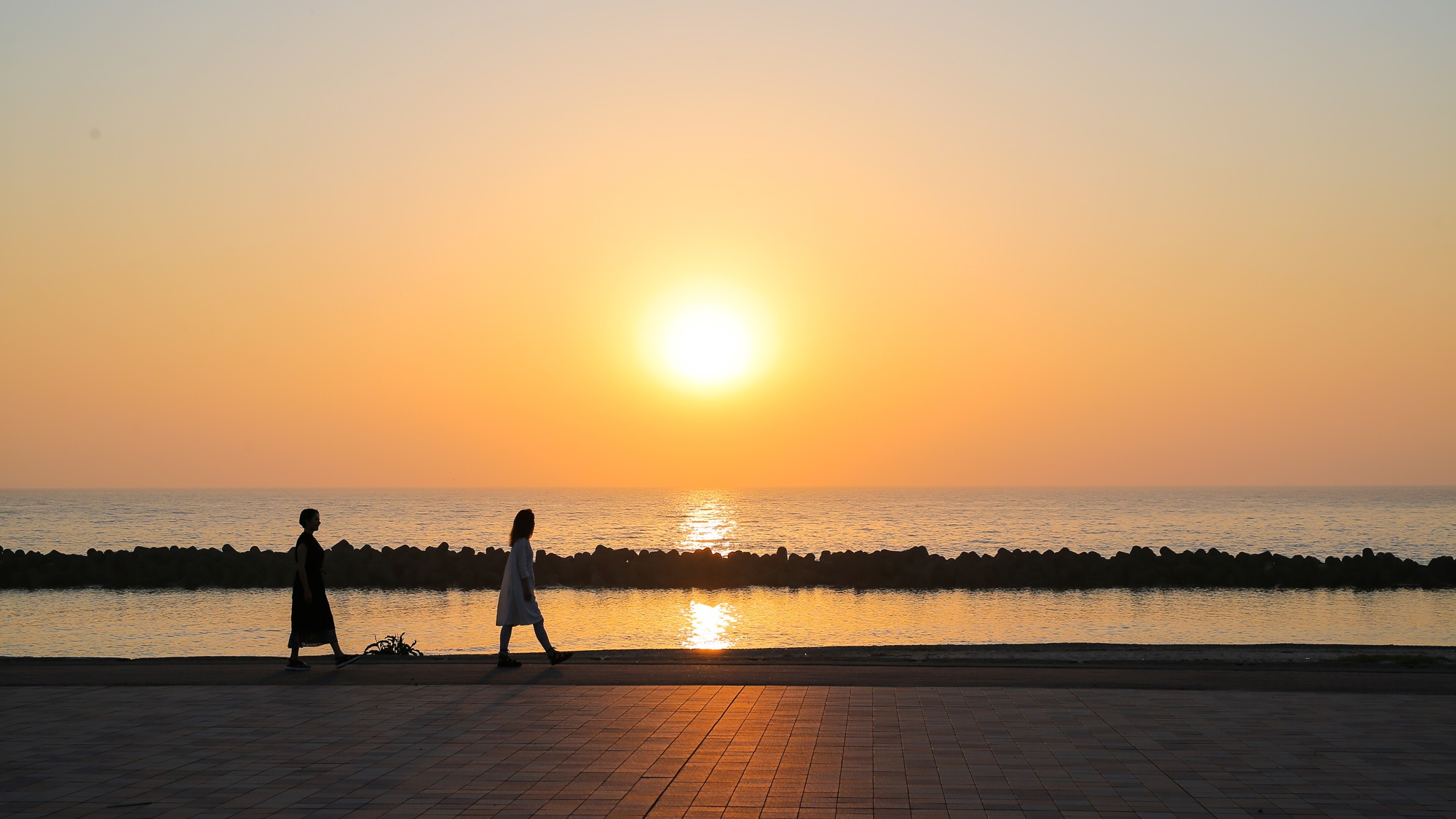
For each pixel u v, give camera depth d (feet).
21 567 136.77
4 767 27.09
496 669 43.68
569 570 137.28
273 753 28.55
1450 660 47.88
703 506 570.05
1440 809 23.00
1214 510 470.80
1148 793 24.31
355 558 139.44
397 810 23.26
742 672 42.22
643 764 27.14
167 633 85.61
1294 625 91.30
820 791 24.57
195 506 563.89
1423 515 397.60
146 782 25.63
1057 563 137.18
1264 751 28.30
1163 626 91.20
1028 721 32.35
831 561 140.36
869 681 39.93
